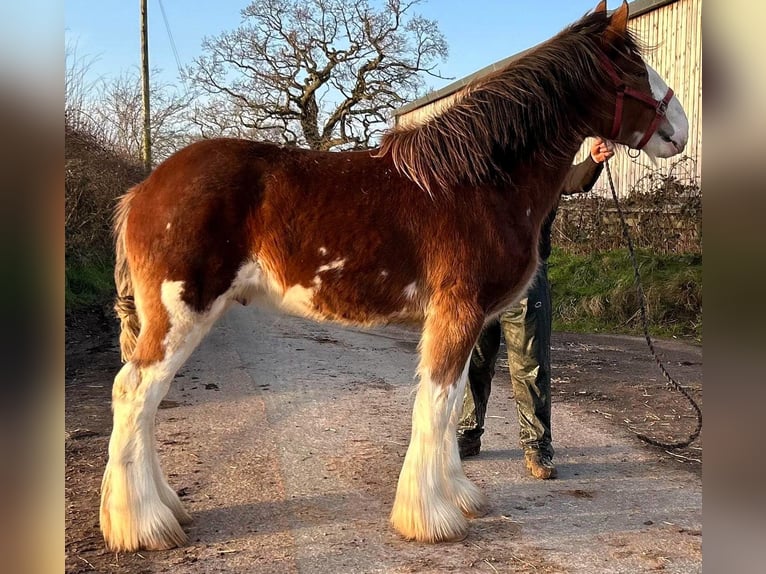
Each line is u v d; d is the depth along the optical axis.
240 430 3.95
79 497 2.96
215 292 2.58
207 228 2.52
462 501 2.88
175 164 2.64
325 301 2.72
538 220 2.93
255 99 23.06
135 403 2.53
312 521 2.79
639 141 3.16
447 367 2.68
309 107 23.38
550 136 2.94
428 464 2.69
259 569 2.38
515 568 2.43
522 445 3.47
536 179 2.91
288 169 2.68
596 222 9.96
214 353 6.25
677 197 9.00
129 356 2.74
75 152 8.46
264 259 2.63
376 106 23.09
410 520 2.65
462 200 2.73
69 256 8.09
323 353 6.48
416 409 2.72
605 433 4.08
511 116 2.84
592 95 3.03
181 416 4.18
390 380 5.41
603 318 8.15
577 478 3.35
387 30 22.81
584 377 5.57
